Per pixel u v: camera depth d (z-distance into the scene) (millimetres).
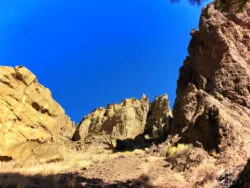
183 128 22641
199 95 23922
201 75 27391
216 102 20859
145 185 12664
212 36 26891
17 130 23578
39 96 28250
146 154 20875
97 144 38562
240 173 11070
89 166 18094
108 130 45719
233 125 17156
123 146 36812
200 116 18578
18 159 21422
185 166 14992
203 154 15492
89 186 11945
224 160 14648
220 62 24797
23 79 27219
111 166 16688
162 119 41969
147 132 42000
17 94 25656
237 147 15578
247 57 25422
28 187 10492
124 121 45438
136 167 16109
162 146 21781
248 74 23109
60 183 11617
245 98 21828
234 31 26781
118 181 13398
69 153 29109
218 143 16109
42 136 25422
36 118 26297
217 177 12570
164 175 14172
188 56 32156
